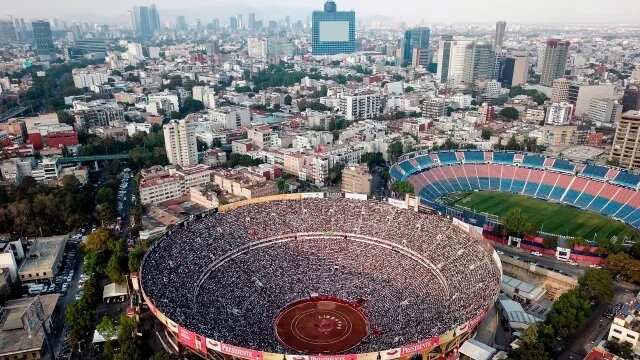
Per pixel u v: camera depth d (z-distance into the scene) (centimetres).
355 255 19562
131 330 15275
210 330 14388
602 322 16738
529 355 13788
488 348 14562
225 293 17088
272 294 17462
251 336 14725
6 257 19000
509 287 19088
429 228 19988
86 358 15225
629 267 18862
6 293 17688
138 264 18475
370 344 14375
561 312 15850
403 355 13088
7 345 15000
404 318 15800
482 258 17538
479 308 14750
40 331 15712
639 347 14225
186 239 19150
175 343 15162
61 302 18388
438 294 16750
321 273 18700
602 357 13550
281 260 19312
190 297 16188
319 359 12600
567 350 15262
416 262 18700
